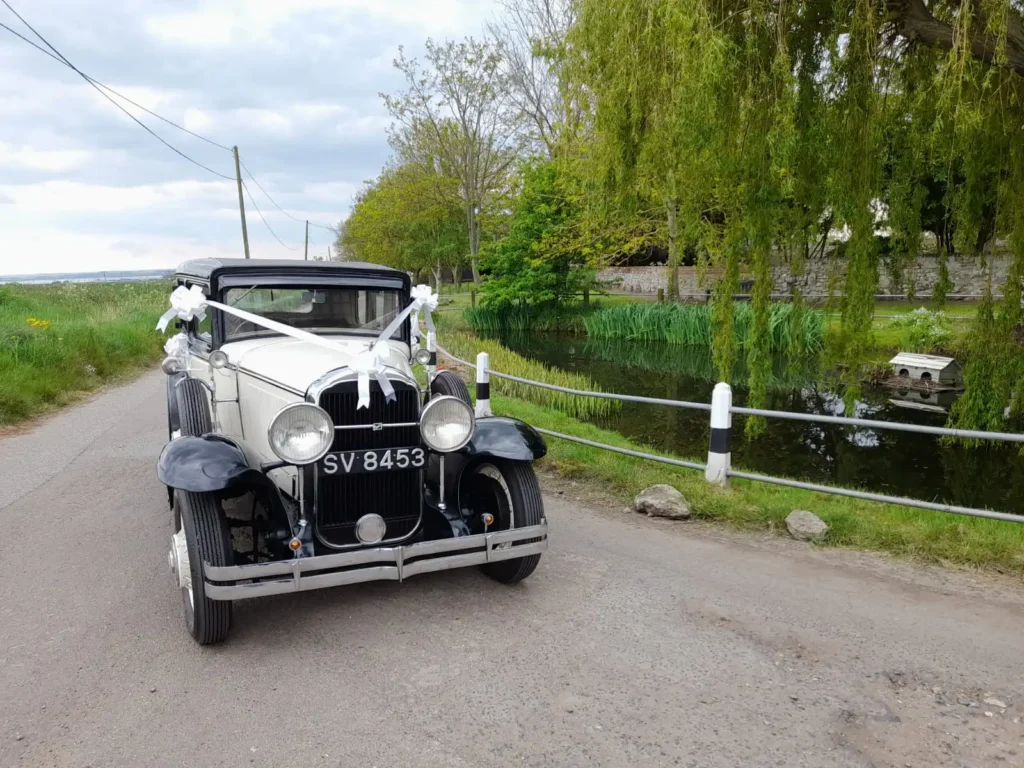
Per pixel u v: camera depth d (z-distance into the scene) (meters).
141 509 6.32
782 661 3.74
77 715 3.30
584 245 29.00
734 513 5.96
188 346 5.98
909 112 9.15
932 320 17.72
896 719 3.24
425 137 38.06
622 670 3.66
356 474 4.04
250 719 3.27
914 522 5.79
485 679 3.59
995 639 3.95
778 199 9.18
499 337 29.78
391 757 3.00
